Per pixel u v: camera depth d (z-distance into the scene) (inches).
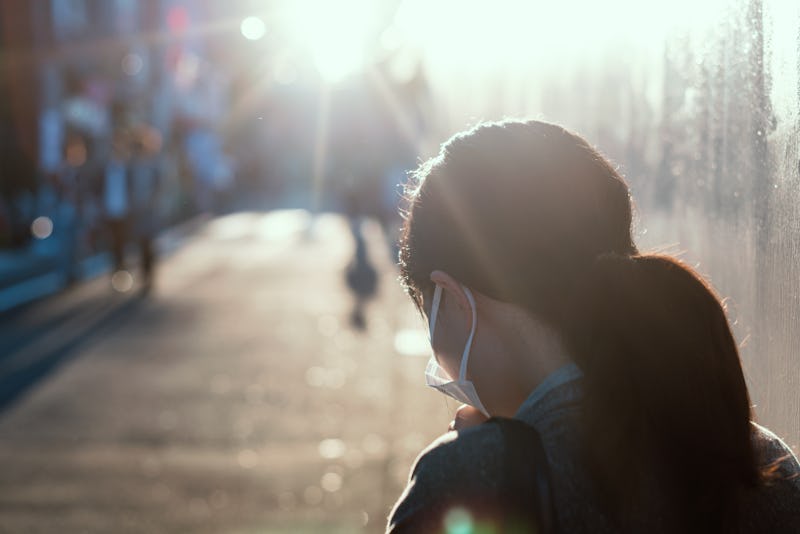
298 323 572.1
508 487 55.5
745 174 89.2
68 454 312.3
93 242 989.2
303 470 292.4
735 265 94.5
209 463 301.4
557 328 59.6
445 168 61.9
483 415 66.1
